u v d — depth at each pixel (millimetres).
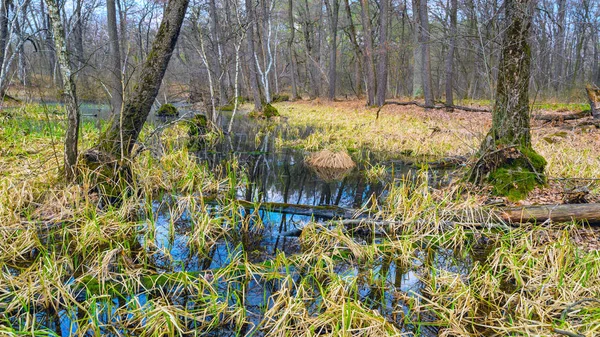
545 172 6297
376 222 4809
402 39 26953
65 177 5398
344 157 8945
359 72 30219
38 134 9445
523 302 3199
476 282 3641
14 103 15617
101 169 5500
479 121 12961
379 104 20656
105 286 3541
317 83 36562
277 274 3686
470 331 3086
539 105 14203
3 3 13867
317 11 36812
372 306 3438
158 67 5652
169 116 17234
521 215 4605
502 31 5699
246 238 4844
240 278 3883
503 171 5598
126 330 3035
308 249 4430
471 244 4504
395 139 11719
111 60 11492
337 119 17641
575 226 4273
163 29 5574
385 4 19891
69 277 3760
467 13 9531
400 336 2873
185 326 3098
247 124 16797
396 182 7461
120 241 4484
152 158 7059
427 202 4980
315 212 5520
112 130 5715
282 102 32438
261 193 6781
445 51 25016
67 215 4840
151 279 3666
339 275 3633
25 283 3350
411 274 4000
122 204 5223
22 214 4855
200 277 3541
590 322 2816
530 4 5570
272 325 3111
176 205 5688
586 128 10141
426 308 3381
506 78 5738
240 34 14867
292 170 8562
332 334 2859
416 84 23219
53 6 4918
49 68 13016
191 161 7492
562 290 3303
